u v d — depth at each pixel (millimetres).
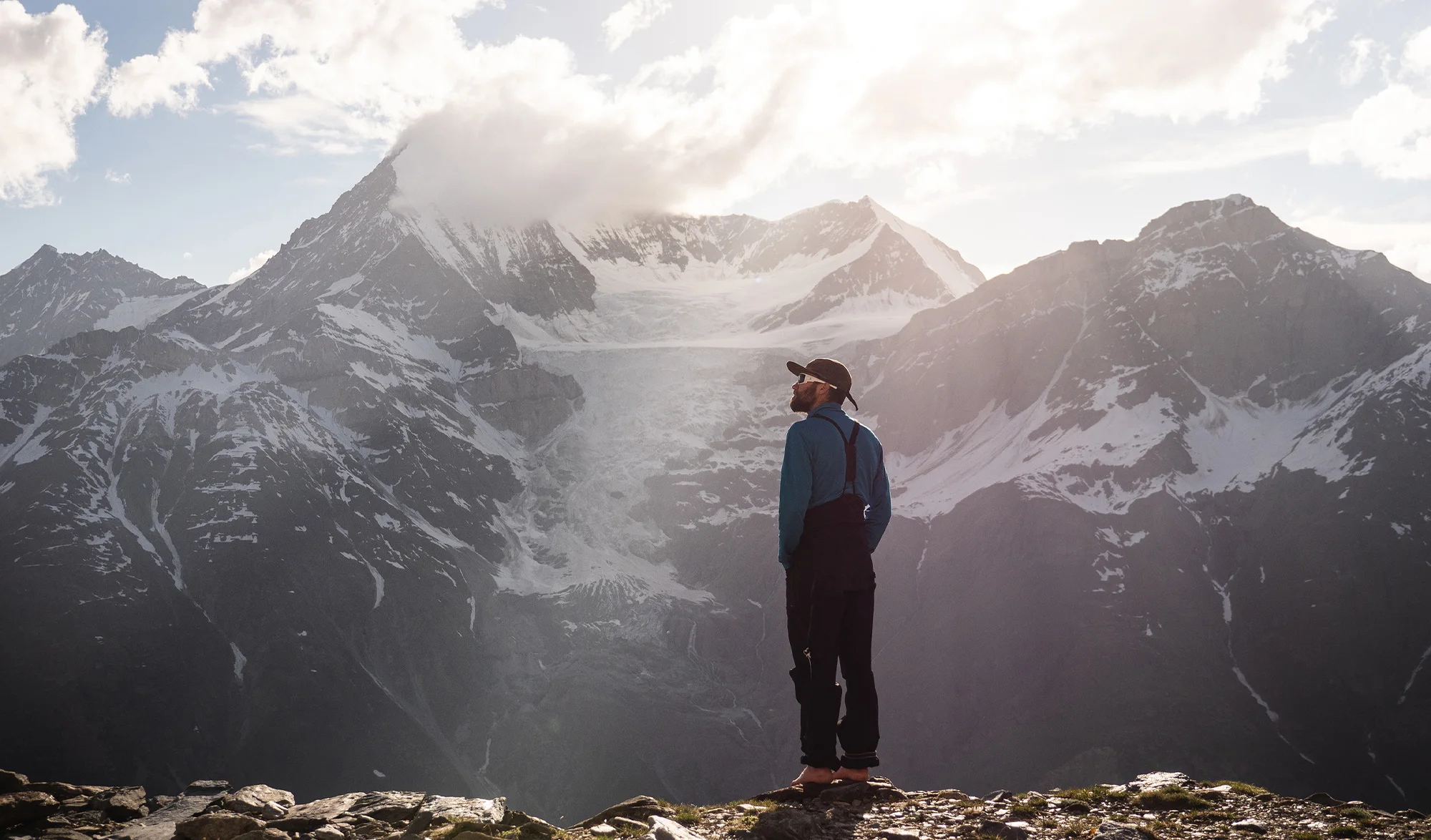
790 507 9039
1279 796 9328
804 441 9055
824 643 9078
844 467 9102
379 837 8711
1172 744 191375
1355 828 8164
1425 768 178125
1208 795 9430
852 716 9391
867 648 9297
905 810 8836
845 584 9039
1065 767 193000
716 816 9188
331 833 8859
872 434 9398
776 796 9562
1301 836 8008
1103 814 8852
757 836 8086
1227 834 8141
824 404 9375
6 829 9492
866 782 9422
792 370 9695
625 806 9648
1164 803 9211
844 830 8242
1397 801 174750
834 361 9516
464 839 8102
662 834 7812
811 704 9328
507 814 9555
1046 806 9133
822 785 9461
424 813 9234
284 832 8820
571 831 8695
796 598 9453
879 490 9414
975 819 8500
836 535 9078
